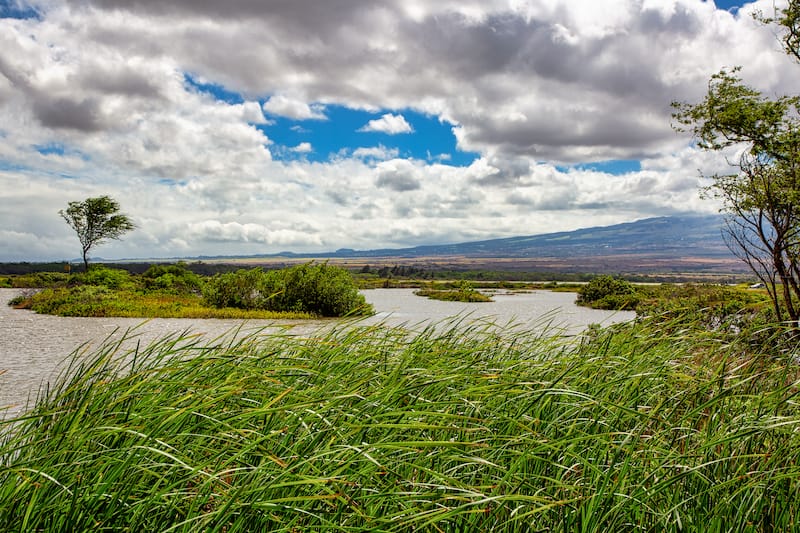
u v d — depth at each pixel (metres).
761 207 10.41
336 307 29.20
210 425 2.72
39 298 31.58
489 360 4.02
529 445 2.64
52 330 18.48
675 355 4.09
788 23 10.94
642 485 2.49
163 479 2.38
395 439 2.59
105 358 3.62
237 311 27.31
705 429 3.11
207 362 3.24
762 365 4.00
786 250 9.94
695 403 3.56
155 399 2.93
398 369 3.18
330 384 3.04
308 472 2.39
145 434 2.47
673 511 2.63
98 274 41.97
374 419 2.59
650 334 4.43
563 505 2.45
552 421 2.99
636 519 2.62
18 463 2.35
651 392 3.62
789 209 10.12
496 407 3.08
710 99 11.73
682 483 2.77
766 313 8.44
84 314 25.22
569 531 2.43
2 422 2.61
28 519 2.12
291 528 2.18
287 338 3.87
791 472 2.56
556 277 149.62
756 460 2.98
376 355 3.64
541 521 2.57
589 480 2.73
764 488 2.65
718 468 2.89
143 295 36.47
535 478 2.63
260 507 2.09
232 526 2.11
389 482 2.40
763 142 11.14
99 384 3.23
